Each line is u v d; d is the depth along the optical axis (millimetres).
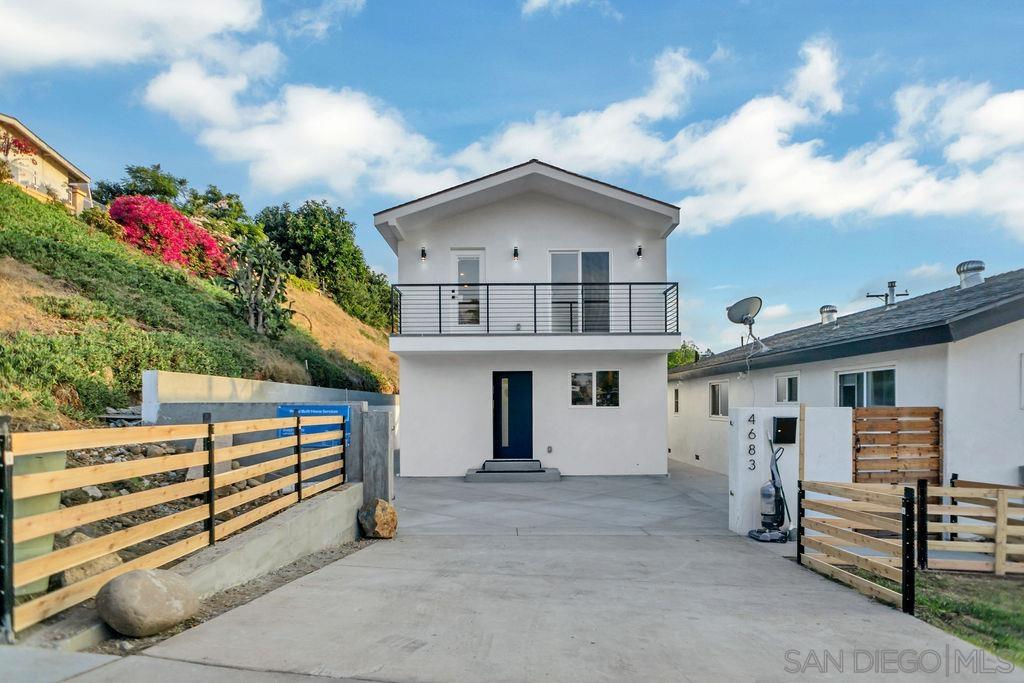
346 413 10094
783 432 8148
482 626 4348
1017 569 6309
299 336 20047
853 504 6734
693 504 10773
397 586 5434
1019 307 8055
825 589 5723
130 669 3178
